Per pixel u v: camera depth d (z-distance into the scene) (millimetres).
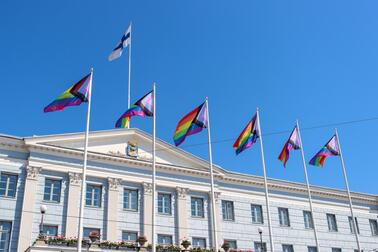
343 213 50875
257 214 45281
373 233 52094
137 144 40750
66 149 37000
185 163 42688
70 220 35438
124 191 38969
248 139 31906
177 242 39344
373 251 50906
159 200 40375
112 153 39125
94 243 31328
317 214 49000
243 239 43031
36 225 34188
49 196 35750
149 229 38406
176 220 40188
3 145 35406
